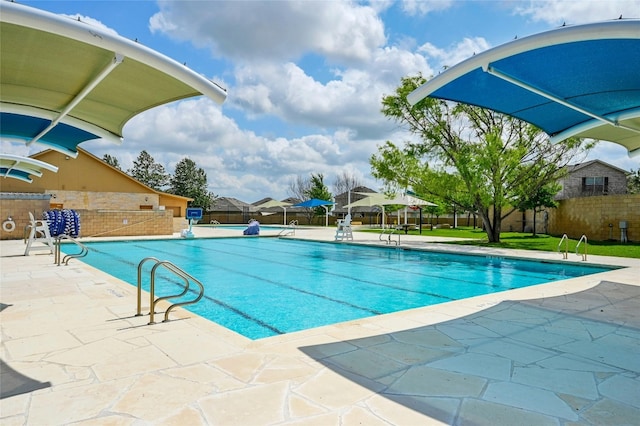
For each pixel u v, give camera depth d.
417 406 2.75
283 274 10.63
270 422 2.51
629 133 7.30
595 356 3.79
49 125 5.43
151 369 3.38
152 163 61.84
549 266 11.66
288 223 48.03
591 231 20.97
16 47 3.44
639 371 3.43
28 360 3.57
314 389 3.01
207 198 59.34
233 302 7.43
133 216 21.50
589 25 3.94
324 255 14.93
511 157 16.05
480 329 4.68
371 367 3.46
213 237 21.67
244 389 2.99
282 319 6.34
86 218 20.20
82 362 3.53
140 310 5.27
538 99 6.25
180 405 2.73
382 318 5.20
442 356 3.76
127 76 3.85
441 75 5.21
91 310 5.41
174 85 3.89
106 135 5.63
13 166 13.56
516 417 2.61
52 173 27.02
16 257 11.36
